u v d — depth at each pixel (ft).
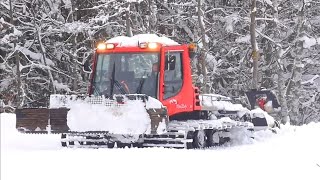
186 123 134.41
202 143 140.26
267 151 116.47
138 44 137.69
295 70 323.78
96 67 140.67
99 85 139.54
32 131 129.08
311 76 355.97
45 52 293.64
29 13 296.71
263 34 300.81
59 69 302.45
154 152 106.93
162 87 135.23
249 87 327.88
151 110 122.72
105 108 125.08
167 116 122.72
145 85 135.85
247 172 80.48
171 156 100.07
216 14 330.75
